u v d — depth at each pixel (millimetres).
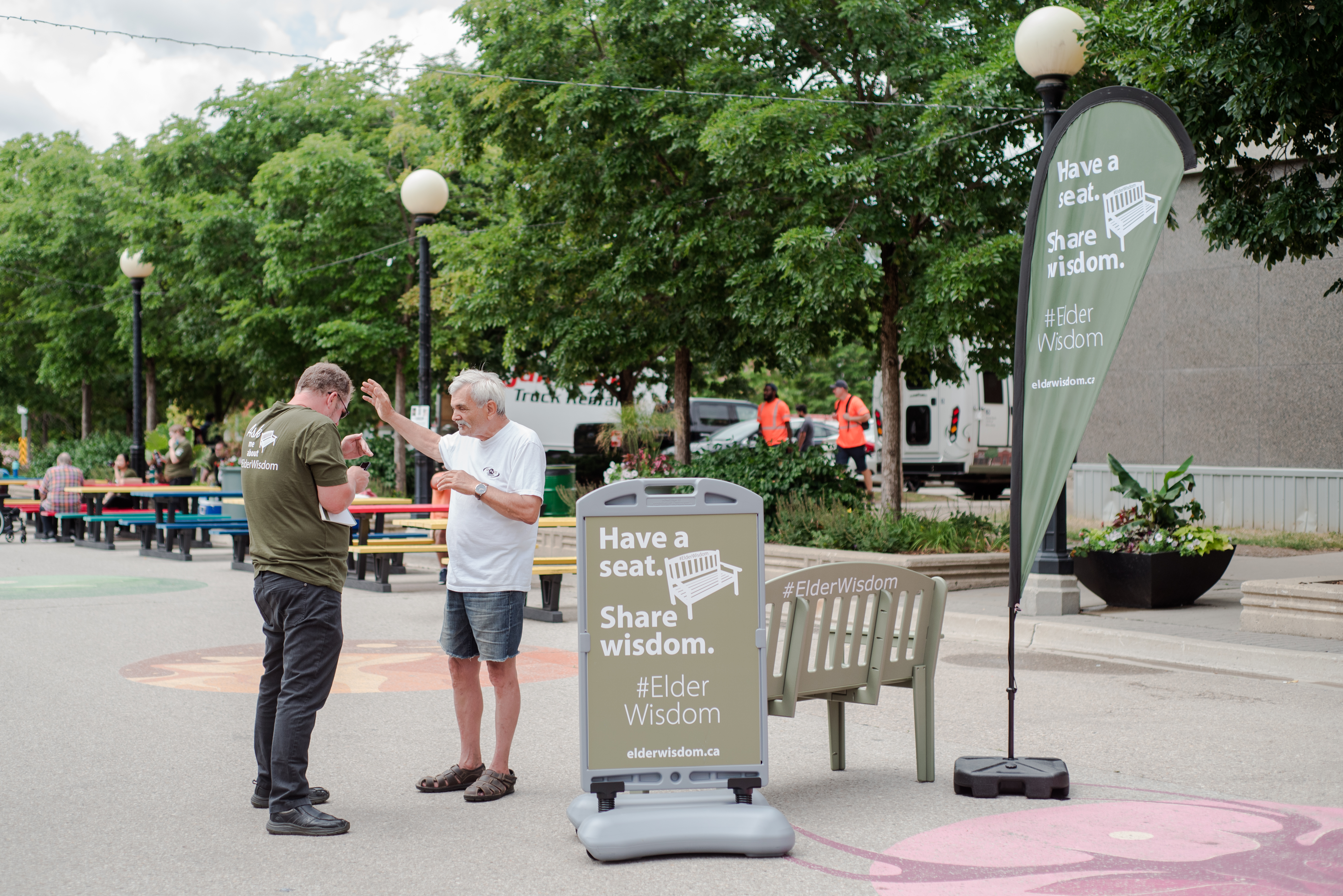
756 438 18984
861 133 13711
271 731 5172
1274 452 16984
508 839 4801
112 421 46438
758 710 4840
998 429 27453
